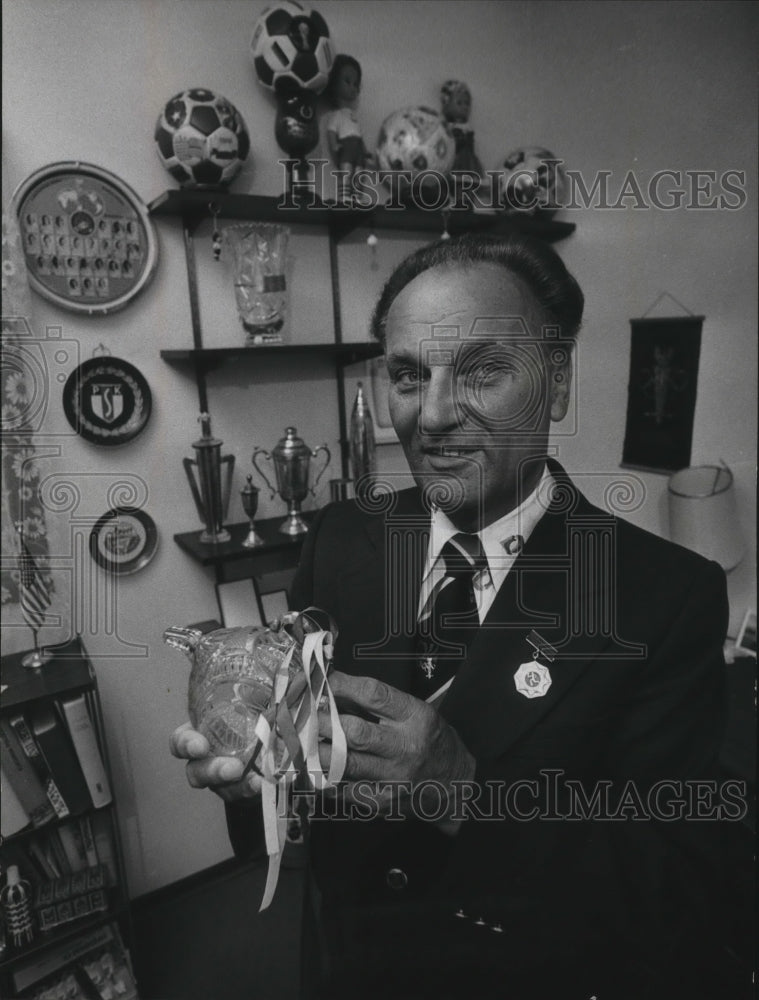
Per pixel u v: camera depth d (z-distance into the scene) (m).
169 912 0.92
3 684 0.88
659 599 0.59
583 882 0.54
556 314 0.57
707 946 0.57
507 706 0.57
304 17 0.98
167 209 0.94
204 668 0.49
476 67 1.02
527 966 0.57
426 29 1.05
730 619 0.92
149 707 0.94
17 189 0.84
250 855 0.56
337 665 0.65
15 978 0.89
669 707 0.57
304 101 1.01
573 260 0.94
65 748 0.90
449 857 0.55
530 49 0.98
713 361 0.88
